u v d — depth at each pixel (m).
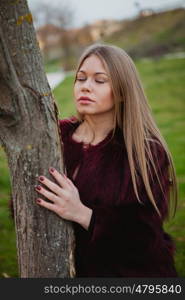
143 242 1.85
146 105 2.01
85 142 2.00
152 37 22.39
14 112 1.72
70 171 1.96
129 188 1.86
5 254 4.25
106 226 1.82
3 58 1.58
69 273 1.90
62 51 28.27
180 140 8.92
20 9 1.69
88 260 1.92
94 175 1.90
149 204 1.86
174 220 4.81
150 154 1.90
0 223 5.04
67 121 2.11
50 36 30.77
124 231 1.84
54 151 1.82
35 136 1.78
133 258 1.88
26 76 1.73
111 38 22.22
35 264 1.87
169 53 21.59
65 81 18.75
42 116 1.78
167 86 15.70
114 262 1.90
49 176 1.81
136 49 21.53
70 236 1.89
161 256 1.91
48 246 1.85
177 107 12.86
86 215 1.83
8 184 6.56
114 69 1.87
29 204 1.83
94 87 1.87
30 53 1.73
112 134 1.96
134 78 1.94
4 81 1.63
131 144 1.90
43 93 1.77
